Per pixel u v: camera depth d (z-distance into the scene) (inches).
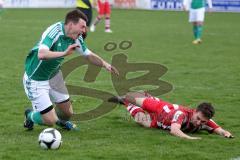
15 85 986.1
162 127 663.8
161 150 566.3
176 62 1331.2
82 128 676.1
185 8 2097.7
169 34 2135.8
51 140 559.2
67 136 627.8
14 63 1279.5
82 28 612.1
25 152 551.2
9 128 666.2
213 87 997.8
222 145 596.1
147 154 550.9
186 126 643.5
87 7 1653.5
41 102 626.8
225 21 2913.4
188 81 1061.1
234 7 3718.0
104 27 2434.8
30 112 647.1
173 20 2918.3
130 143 596.4
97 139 615.8
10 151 554.9
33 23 2568.9
